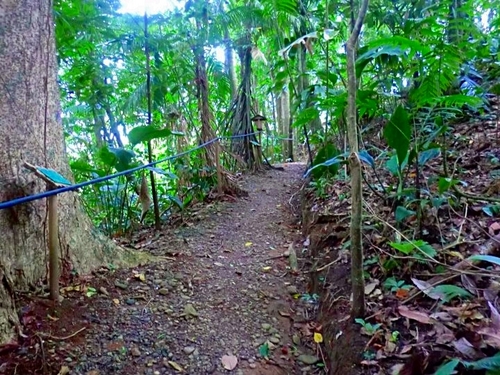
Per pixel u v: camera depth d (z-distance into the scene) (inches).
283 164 227.6
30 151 60.9
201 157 143.1
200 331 60.9
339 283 67.1
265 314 68.3
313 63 136.9
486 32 110.6
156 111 143.5
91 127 143.3
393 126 59.9
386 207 76.5
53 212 57.3
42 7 64.1
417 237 63.1
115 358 52.2
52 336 52.9
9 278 54.1
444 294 48.4
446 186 60.0
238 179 173.0
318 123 157.3
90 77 126.6
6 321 50.0
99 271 72.5
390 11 112.1
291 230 111.1
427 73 75.6
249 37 165.2
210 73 157.2
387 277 61.0
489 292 47.6
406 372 41.2
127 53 125.3
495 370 33.4
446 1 82.8
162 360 53.6
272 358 57.2
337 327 57.0
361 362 46.6
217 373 52.7
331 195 106.6
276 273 84.1
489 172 78.0
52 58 66.5
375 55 60.5
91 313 60.0
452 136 97.7
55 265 58.6
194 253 92.5
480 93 81.2
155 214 115.2
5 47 58.6
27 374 46.6
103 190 116.6
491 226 59.9
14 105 59.1
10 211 57.8
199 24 132.6
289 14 116.8
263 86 313.1
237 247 98.6
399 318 51.2
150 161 109.5
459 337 42.7
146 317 62.0
